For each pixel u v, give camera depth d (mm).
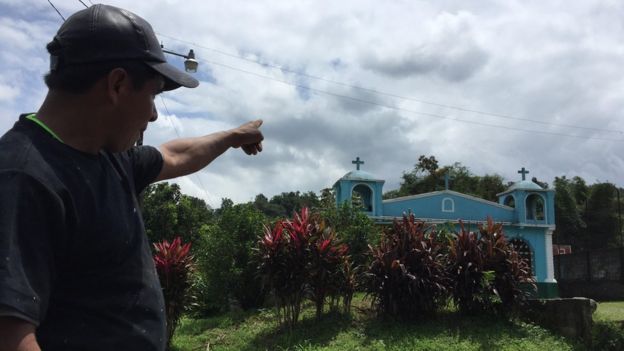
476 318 8891
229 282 12195
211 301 12516
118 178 1580
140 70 1460
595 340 8227
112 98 1432
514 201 22281
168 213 19516
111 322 1405
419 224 9414
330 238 9266
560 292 19969
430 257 8922
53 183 1301
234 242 12445
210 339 9539
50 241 1290
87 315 1379
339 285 9227
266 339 8844
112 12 1474
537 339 8133
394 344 7691
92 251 1383
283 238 9125
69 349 1337
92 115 1438
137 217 1600
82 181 1379
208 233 13188
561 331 8602
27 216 1232
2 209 1205
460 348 7516
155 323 1516
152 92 1519
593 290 18656
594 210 45688
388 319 8859
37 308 1208
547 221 21750
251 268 12039
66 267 1368
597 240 44281
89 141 1455
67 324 1353
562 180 49812
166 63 1566
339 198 20406
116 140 1501
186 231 19922
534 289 9227
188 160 2143
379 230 13094
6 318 1146
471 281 8852
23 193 1240
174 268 9141
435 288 8797
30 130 1382
